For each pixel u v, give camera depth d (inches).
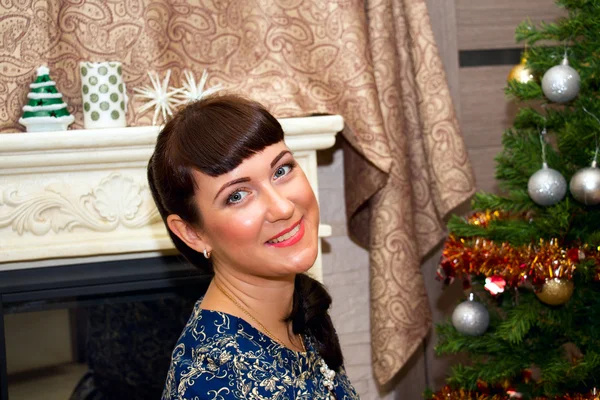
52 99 68.1
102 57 72.1
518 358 69.5
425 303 84.3
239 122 38.1
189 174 38.5
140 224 69.5
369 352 98.2
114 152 67.1
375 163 77.4
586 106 65.5
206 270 45.6
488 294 73.4
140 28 73.0
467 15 94.4
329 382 43.3
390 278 82.4
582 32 65.5
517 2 95.5
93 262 70.3
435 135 83.4
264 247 38.9
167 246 69.2
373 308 83.7
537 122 68.4
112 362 72.7
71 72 71.4
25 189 66.9
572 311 67.9
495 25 95.3
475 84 95.9
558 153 70.5
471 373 71.0
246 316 41.2
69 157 66.1
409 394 97.0
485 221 69.0
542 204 65.4
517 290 69.2
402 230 82.5
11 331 69.7
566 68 63.4
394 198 82.2
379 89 81.4
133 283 71.2
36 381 70.9
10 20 68.6
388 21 81.4
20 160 65.1
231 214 38.3
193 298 73.4
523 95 67.4
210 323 40.6
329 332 46.0
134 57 73.0
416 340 83.4
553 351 69.3
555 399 65.4
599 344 66.2
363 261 97.6
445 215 87.7
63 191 67.6
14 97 69.1
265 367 38.9
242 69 76.4
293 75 77.2
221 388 37.6
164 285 71.8
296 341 44.2
